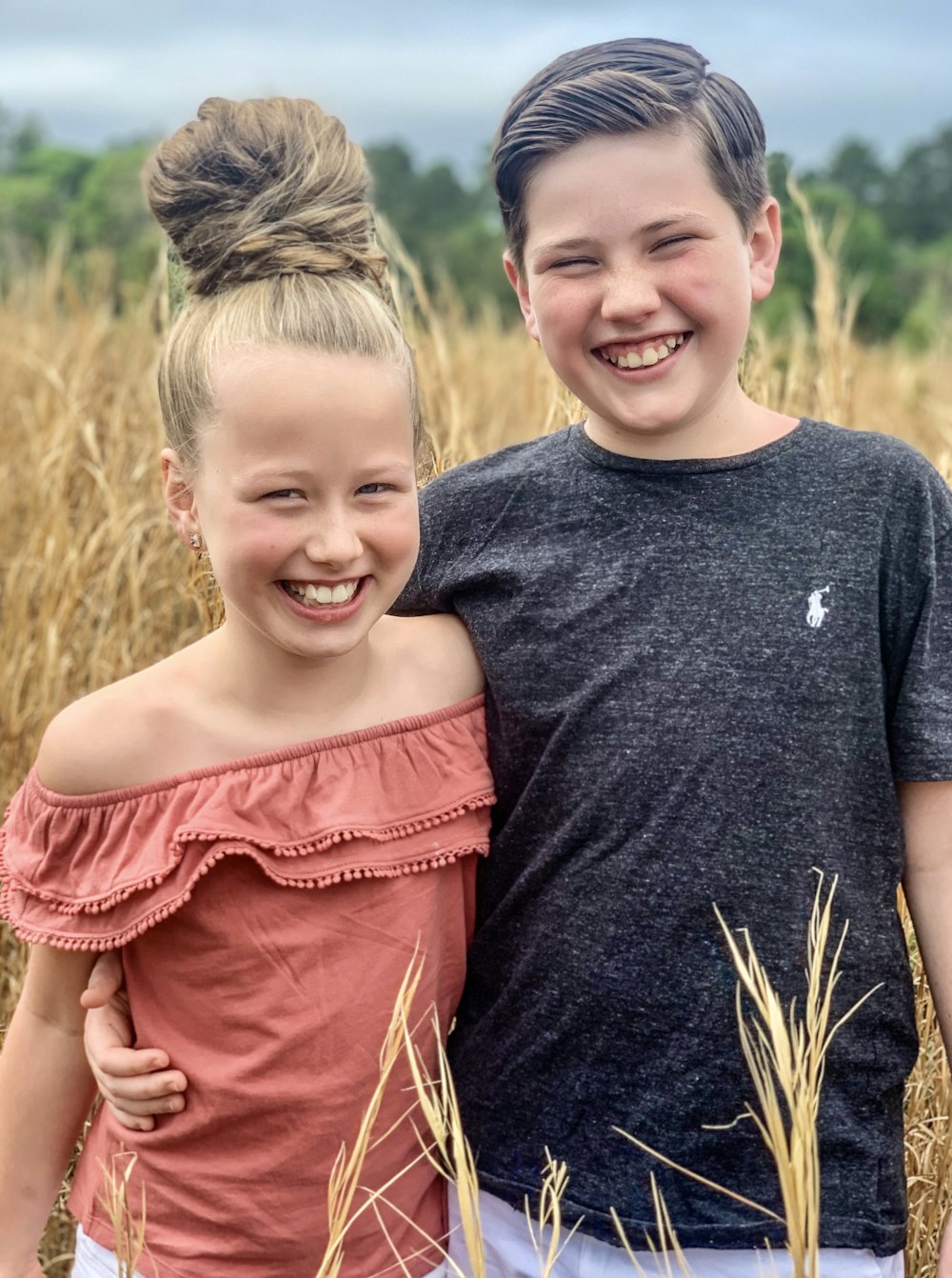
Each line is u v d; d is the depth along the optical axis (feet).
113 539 10.87
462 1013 5.46
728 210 5.01
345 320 4.77
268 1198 5.05
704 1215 4.87
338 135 5.19
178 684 5.14
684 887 4.88
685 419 5.13
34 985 5.40
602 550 5.17
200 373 4.80
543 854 5.13
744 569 4.98
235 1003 5.02
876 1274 4.85
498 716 5.33
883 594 4.96
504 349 21.76
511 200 5.25
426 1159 5.24
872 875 4.96
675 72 5.00
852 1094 4.94
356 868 4.98
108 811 5.04
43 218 39.32
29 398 16.21
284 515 4.71
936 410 16.87
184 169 5.07
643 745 4.94
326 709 5.14
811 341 12.36
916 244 118.01
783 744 4.86
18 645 10.32
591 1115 5.00
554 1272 5.10
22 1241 5.54
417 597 5.61
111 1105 5.24
